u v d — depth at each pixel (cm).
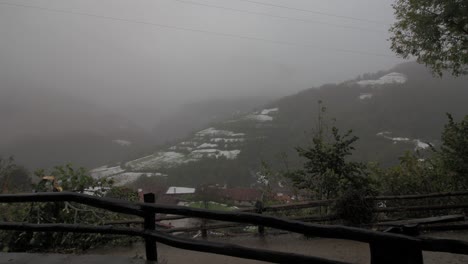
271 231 662
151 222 250
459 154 710
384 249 175
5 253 296
